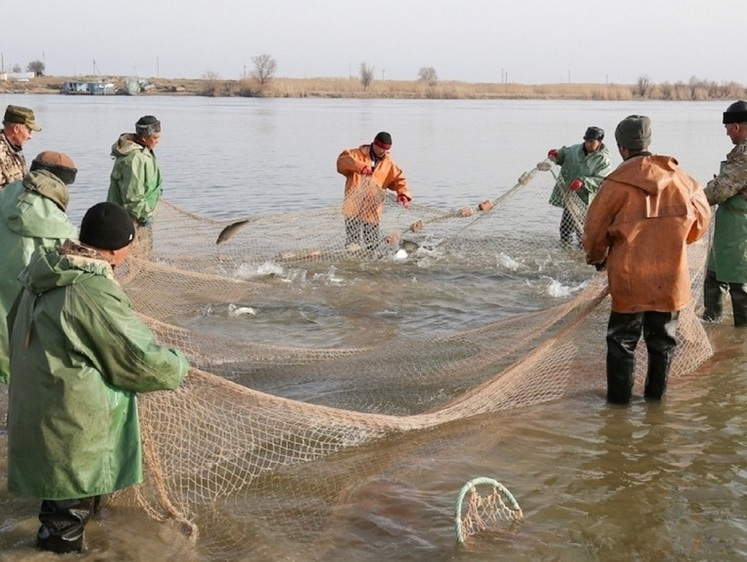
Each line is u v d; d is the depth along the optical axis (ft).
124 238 13.28
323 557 13.96
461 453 17.98
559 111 215.31
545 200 41.16
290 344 25.36
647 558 14.03
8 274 17.89
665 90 379.35
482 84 386.93
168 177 67.92
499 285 33.53
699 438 18.83
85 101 257.96
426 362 22.91
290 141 106.11
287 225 36.68
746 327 26.99
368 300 30.91
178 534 14.58
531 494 16.17
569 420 19.84
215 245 35.73
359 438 18.29
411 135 116.67
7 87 391.04
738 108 25.21
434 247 39.45
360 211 36.70
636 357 23.15
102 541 14.24
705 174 70.85
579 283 33.91
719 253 26.43
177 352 13.58
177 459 16.07
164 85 420.36
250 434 16.97
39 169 18.21
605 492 16.28
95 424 12.89
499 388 19.74
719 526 15.01
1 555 13.60
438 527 14.90
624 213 19.85
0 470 16.57
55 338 12.66
